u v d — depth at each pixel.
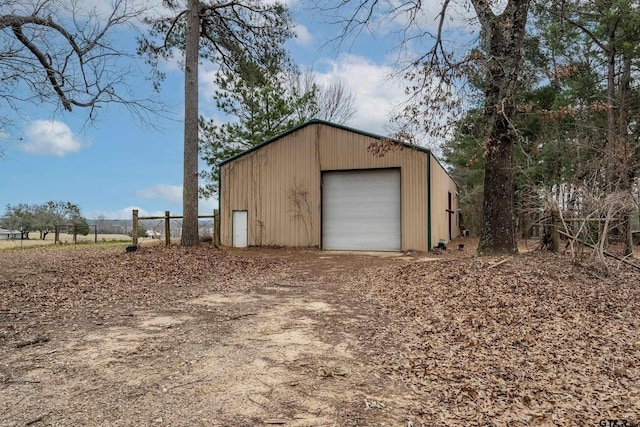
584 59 17.47
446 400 3.13
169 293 6.97
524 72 10.23
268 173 16.02
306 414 2.82
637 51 14.34
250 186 16.27
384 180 14.73
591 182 8.37
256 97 20.92
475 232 31.03
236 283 8.19
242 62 14.62
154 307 5.89
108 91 9.47
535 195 10.25
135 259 9.80
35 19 8.21
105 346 4.09
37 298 6.10
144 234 19.73
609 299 6.00
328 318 5.46
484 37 8.83
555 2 10.98
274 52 14.57
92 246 15.98
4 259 10.33
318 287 7.90
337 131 15.16
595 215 7.88
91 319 5.14
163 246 12.05
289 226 15.66
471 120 9.14
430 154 14.10
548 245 9.18
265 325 5.03
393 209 14.61
